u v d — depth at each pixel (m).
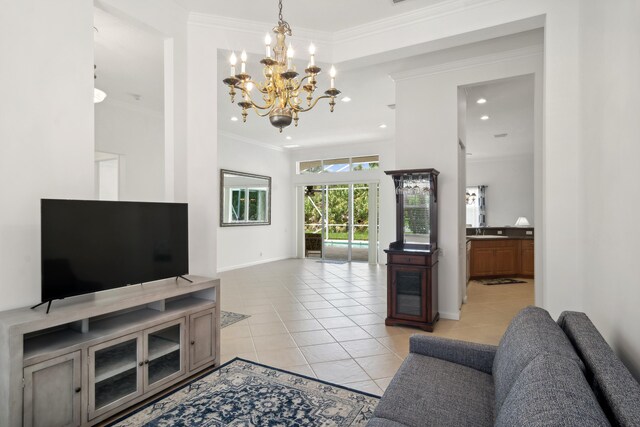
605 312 1.85
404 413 1.49
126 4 2.65
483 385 1.73
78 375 1.95
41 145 2.19
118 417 2.15
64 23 2.29
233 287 5.95
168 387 2.47
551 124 2.58
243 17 3.22
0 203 2.02
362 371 2.80
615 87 1.74
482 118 6.11
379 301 5.02
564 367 1.12
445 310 4.20
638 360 1.41
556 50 2.58
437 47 3.23
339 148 9.16
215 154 3.20
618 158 1.68
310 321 4.09
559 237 2.54
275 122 2.69
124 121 5.30
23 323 1.76
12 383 1.71
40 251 2.14
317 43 3.48
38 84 2.17
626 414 0.92
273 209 9.16
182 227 2.79
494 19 2.86
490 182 10.12
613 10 1.79
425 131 4.24
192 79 3.18
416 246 4.11
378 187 8.73
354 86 4.83
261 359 3.02
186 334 2.60
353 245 9.13
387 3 3.02
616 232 1.69
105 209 2.29
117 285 2.34
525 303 5.02
